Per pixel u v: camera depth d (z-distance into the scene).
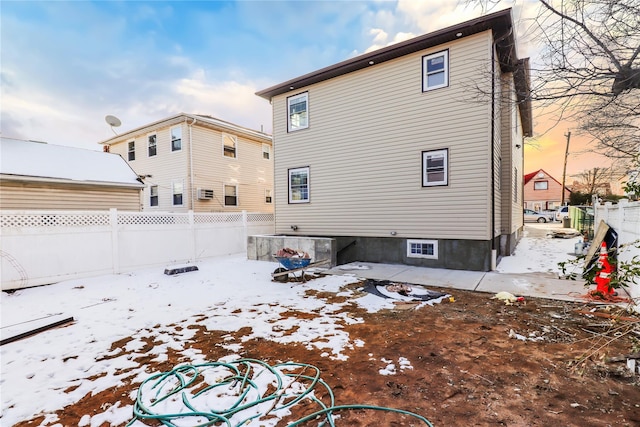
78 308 4.80
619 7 2.51
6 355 3.20
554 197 36.06
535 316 4.06
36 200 9.25
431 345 3.23
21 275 6.05
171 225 8.64
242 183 16.62
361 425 1.99
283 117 10.54
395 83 8.20
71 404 2.33
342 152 9.21
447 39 7.28
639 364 2.52
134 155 16.33
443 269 7.45
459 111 7.29
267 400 2.30
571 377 2.53
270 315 4.36
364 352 3.11
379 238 8.62
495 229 7.64
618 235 5.38
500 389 2.38
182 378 2.63
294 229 10.34
